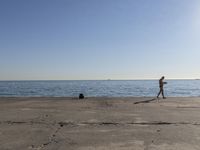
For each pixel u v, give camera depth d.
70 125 8.30
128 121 8.88
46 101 16.56
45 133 7.26
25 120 9.15
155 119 9.23
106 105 14.02
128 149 5.75
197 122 8.70
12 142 6.35
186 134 7.08
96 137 6.80
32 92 64.38
